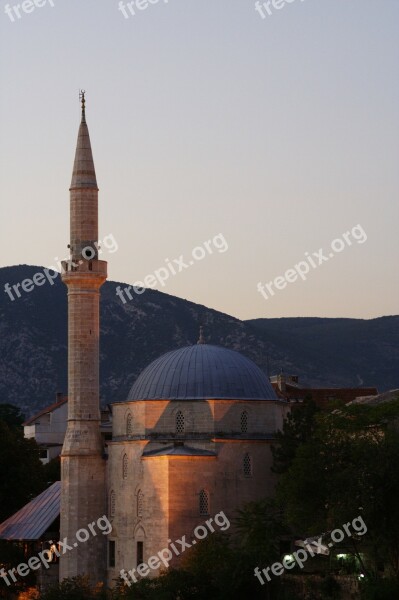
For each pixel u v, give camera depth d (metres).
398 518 102.00
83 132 141.75
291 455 125.69
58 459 188.38
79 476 135.62
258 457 128.25
